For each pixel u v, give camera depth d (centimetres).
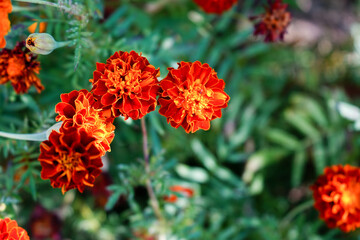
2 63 44
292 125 72
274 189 73
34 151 50
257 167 67
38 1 42
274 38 50
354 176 48
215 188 65
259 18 51
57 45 43
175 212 60
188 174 62
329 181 48
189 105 40
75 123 39
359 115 62
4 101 55
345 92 78
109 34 52
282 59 74
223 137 68
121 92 40
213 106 41
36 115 53
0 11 40
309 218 69
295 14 82
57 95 55
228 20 64
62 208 61
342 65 80
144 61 41
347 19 85
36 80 46
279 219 66
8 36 46
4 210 49
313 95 75
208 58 67
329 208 48
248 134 68
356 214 48
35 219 59
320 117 68
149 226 55
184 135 66
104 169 58
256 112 71
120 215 63
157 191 52
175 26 64
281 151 68
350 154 68
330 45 82
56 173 39
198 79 40
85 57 49
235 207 65
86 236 63
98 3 50
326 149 70
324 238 60
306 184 73
